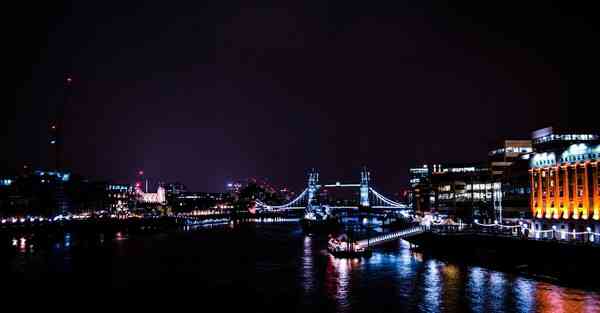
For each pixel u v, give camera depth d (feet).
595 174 467.93
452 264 488.85
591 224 463.83
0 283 412.16
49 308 334.24
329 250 622.13
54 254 604.08
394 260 526.16
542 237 467.93
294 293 370.12
